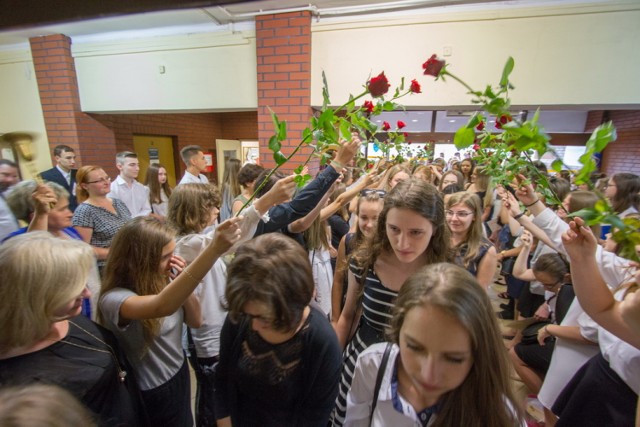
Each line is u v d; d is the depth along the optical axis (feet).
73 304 2.36
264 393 2.75
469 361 1.94
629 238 1.34
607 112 15.46
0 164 5.97
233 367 2.85
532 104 8.78
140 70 11.52
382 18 9.25
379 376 2.39
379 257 3.54
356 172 9.71
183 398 3.72
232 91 10.94
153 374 3.41
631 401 3.03
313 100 10.18
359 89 9.79
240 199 6.40
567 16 8.16
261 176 6.07
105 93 12.01
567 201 5.01
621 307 2.27
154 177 10.76
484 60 8.84
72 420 1.31
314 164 10.49
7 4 1.43
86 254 2.51
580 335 4.04
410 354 1.97
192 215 4.61
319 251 5.90
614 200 6.51
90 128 12.73
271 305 2.14
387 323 3.39
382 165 8.07
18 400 1.27
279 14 9.66
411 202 2.96
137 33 11.25
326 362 2.65
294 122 10.18
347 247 4.76
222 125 22.03
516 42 8.57
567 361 4.23
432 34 9.05
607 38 8.04
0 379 2.13
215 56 10.83
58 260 2.27
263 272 2.16
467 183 12.17
